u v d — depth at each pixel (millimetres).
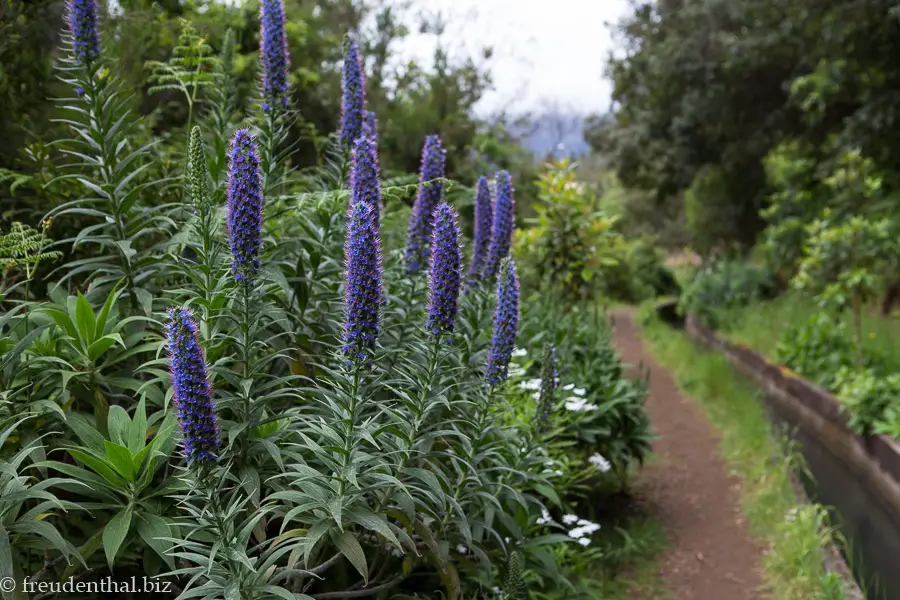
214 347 2930
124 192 3715
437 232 2898
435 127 12820
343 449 2600
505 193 3963
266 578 2518
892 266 11422
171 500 2889
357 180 3330
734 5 16969
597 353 7109
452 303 2920
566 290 8578
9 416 2801
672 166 22047
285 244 3691
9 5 4406
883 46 12891
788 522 6062
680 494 7113
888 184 14555
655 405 10734
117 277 3453
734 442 8508
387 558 3600
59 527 3168
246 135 2750
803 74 16922
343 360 2674
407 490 2887
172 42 6672
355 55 4016
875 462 7547
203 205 3014
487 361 3604
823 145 16266
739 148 19422
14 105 4820
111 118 3510
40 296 4145
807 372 10672
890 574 5609
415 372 3020
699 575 5480
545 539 4066
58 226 4184
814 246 11141
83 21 3385
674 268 37688
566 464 5094
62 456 3387
